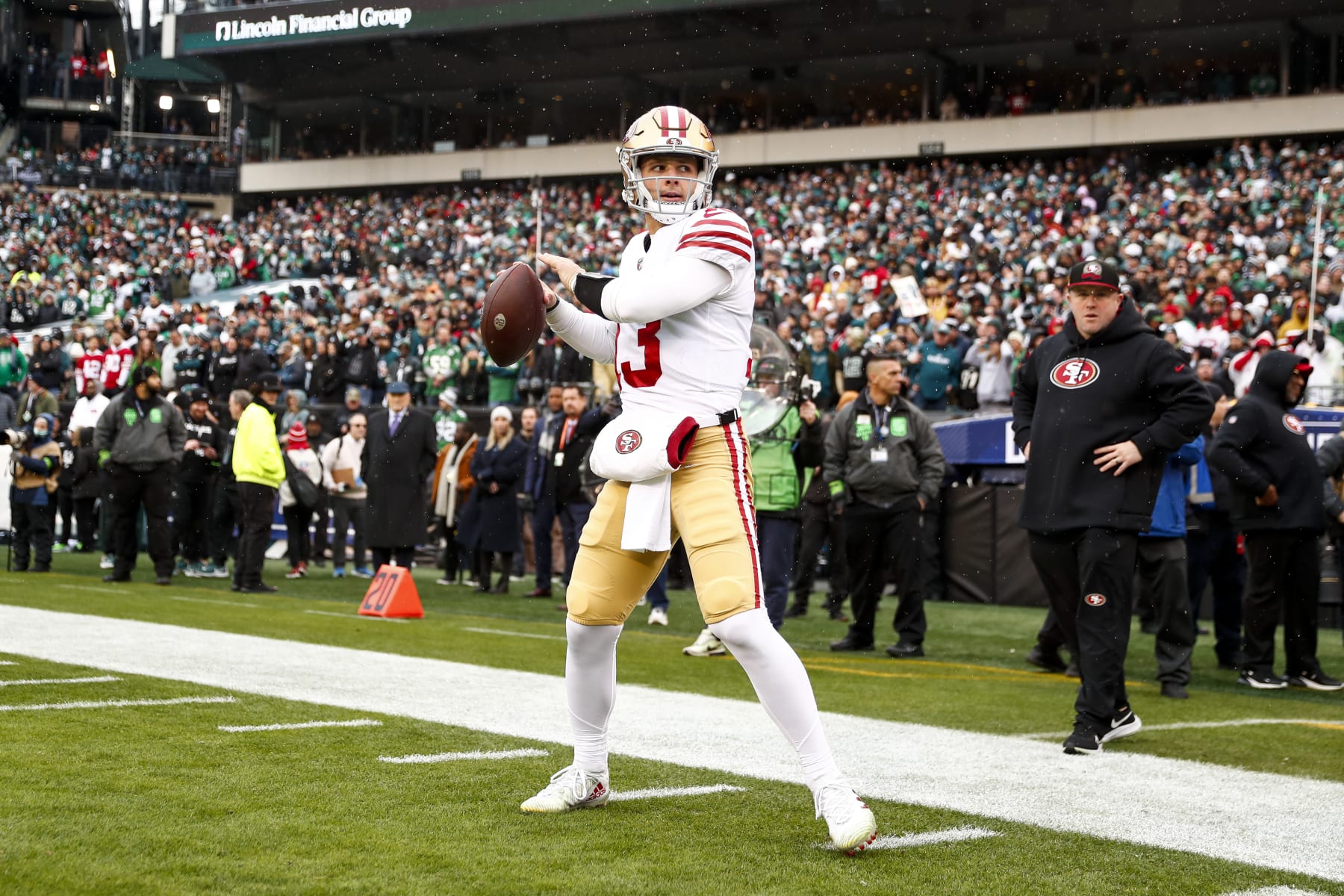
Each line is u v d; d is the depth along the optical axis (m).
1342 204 21.55
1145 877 2.92
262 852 2.84
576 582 3.32
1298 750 4.68
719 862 2.91
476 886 2.65
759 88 33.53
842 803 3.02
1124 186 25.02
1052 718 5.30
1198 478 7.53
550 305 3.38
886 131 30.62
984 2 28.31
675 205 3.28
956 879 2.84
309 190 36.88
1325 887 2.90
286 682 5.43
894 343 14.27
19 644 6.35
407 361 17.84
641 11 29.33
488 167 34.97
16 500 11.62
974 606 11.09
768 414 7.80
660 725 4.76
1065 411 4.79
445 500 12.12
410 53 33.06
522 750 4.14
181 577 11.70
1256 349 13.01
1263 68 28.12
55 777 3.48
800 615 10.02
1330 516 7.34
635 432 3.18
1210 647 8.69
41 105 37.88
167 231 34.38
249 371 17.92
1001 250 22.45
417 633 7.68
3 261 30.78
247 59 34.22
